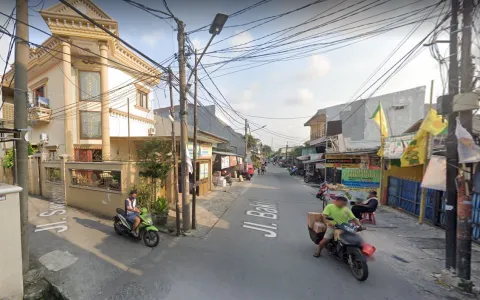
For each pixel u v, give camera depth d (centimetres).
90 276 361
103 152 1134
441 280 362
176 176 593
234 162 2042
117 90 1176
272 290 332
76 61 1147
